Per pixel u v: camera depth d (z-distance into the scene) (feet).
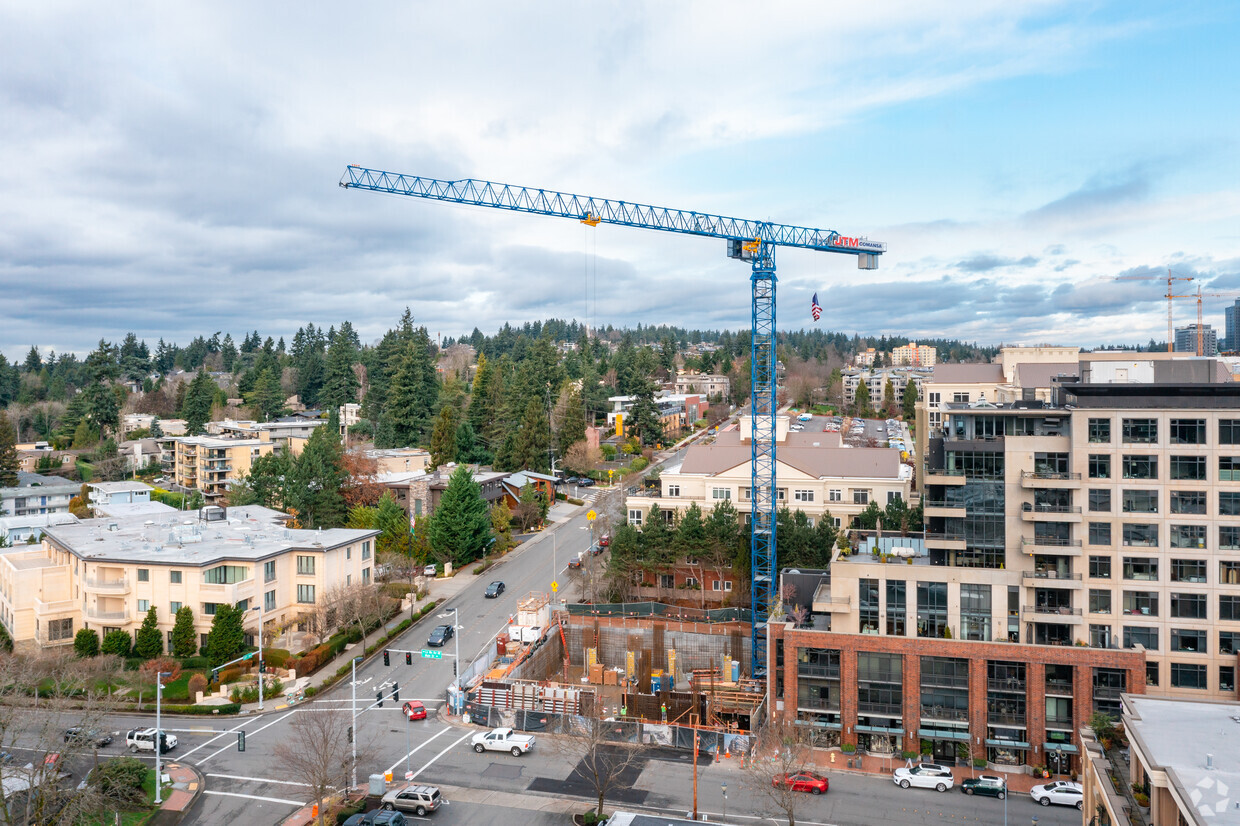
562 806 216.13
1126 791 133.80
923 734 249.55
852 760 248.93
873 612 262.67
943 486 263.70
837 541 295.28
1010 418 263.08
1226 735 128.98
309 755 212.23
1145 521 246.68
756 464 375.66
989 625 253.85
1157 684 244.63
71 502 522.47
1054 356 451.12
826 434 485.97
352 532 365.81
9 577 324.60
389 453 606.14
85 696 273.33
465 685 294.46
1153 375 300.61
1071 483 250.37
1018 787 232.12
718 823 206.18
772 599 331.36
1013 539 257.55
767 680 286.87
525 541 486.38
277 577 327.26
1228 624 240.73
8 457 574.56
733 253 395.55
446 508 432.66
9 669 245.24
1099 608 249.14
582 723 256.73
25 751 233.14
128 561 309.22
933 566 258.57
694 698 288.10
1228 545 242.17
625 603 369.91
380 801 216.33
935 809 217.77
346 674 308.40
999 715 245.45
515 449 606.14
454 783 229.04
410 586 378.12
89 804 188.96
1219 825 101.24
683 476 421.59
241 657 299.17
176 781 224.74
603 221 397.39
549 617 360.69
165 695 279.49
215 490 588.91
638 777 235.61
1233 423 241.96
